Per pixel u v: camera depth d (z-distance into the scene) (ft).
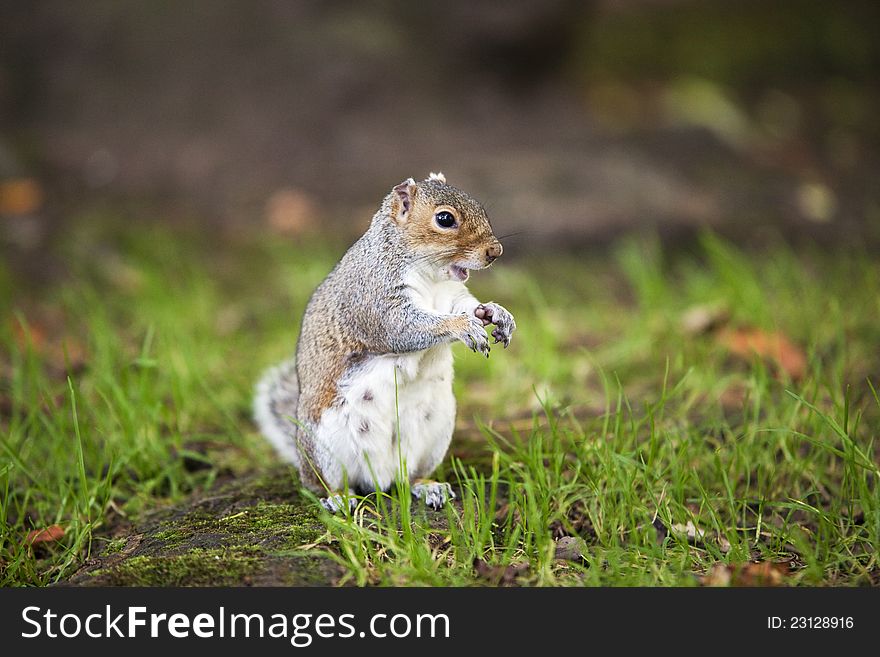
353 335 25.25
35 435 29.17
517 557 22.25
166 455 28.60
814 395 28.07
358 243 25.80
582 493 24.53
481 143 58.65
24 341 38.40
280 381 28.84
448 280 26.25
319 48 59.26
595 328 39.93
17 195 51.65
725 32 76.28
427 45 61.31
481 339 23.70
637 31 75.87
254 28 59.52
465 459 27.94
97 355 35.17
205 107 58.59
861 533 23.61
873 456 26.89
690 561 22.20
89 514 25.17
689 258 48.26
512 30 61.11
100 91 58.59
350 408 24.75
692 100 66.28
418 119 59.31
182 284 45.06
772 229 50.24
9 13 58.90
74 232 49.24
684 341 35.63
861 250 47.73
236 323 41.55
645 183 54.13
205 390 33.24
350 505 24.31
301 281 44.50
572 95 64.85
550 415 25.64
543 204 50.72
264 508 24.91
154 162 56.03
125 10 59.31
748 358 34.30
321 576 21.38
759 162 59.21
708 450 27.17
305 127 57.93
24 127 57.67
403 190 25.20
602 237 48.91
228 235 51.34
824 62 73.97
